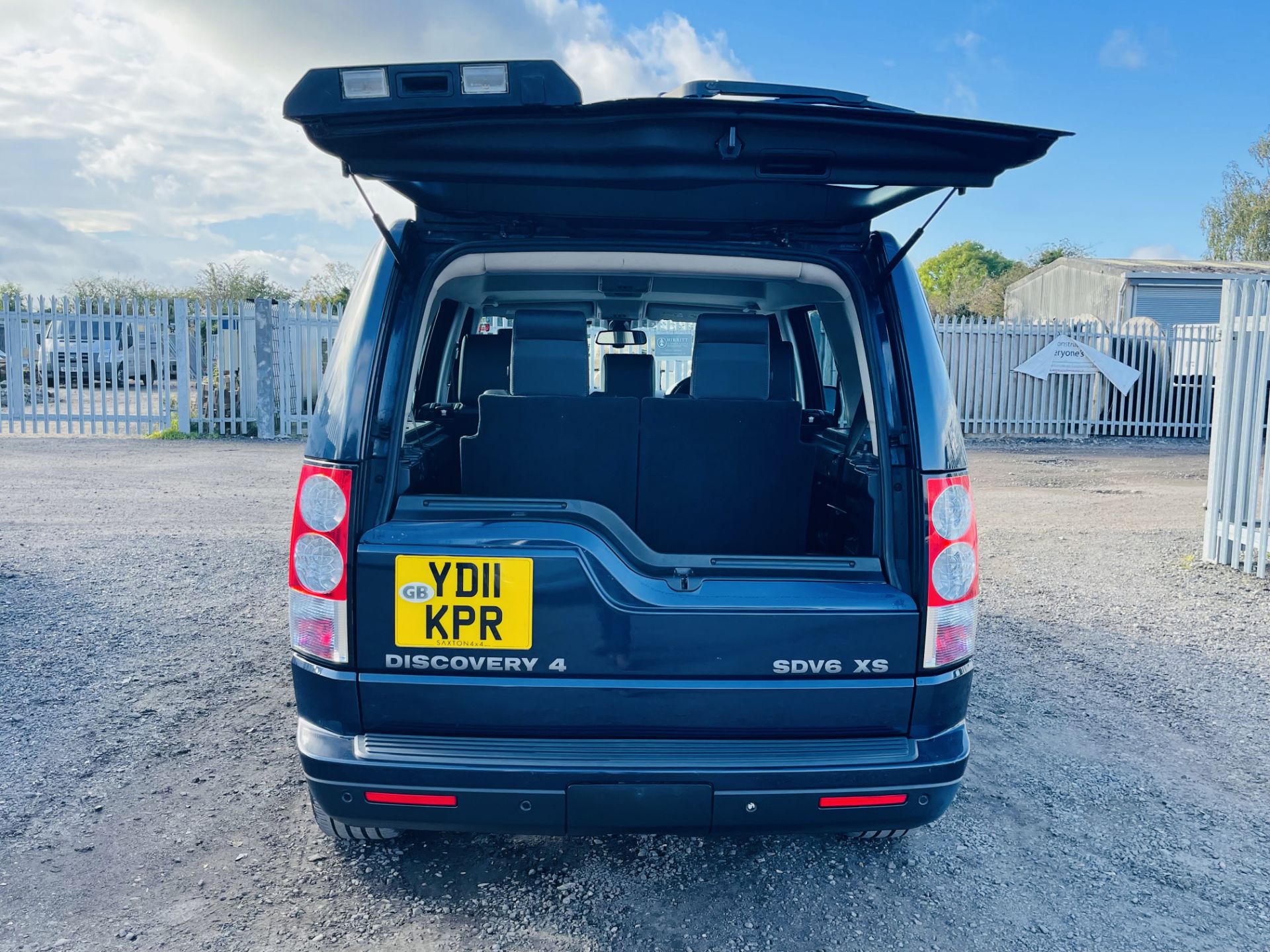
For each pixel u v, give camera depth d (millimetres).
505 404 2879
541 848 3076
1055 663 5020
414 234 2564
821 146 2152
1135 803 3488
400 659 2295
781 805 2297
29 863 2914
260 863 2941
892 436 2428
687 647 2297
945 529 2359
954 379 17344
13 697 4203
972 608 2414
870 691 2334
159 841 3059
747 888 2881
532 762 2254
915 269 2584
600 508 2432
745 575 2375
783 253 2604
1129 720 4270
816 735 2361
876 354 2510
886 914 2758
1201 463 13828
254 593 5957
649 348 5398
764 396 2957
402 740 2307
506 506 2389
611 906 2762
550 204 2496
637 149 2150
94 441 14219
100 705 4137
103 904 2709
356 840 3035
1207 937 2688
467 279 3314
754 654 2307
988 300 47688
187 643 4980
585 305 4598
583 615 2283
